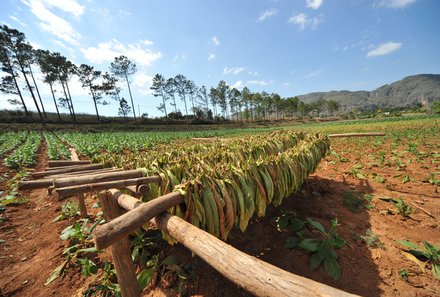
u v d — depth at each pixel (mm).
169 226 1633
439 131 13430
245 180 2455
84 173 2613
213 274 2348
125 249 1923
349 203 3875
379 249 2639
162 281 2285
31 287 2375
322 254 2414
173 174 2393
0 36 29750
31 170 8023
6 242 3260
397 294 2027
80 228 3178
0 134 23547
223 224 2119
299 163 3451
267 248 2781
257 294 1044
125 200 2002
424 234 2912
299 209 3742
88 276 2393
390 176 5320
